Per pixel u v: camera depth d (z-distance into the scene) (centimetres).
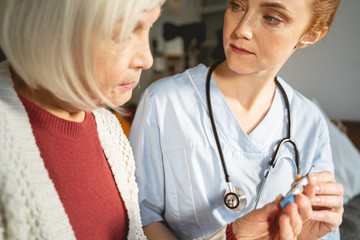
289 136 73
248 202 72
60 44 32
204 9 335
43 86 36
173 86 73
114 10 31
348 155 171
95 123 56
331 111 235
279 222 45
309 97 243
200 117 71
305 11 54
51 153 42
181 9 357
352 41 217
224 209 72
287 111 75
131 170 61
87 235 45
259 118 73
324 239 73
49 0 30
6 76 39
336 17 221
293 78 248
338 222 56
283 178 73
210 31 335
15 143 36
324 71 232
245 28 55
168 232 73
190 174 71
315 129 76
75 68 34
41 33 31
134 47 38
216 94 71
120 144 61
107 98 40
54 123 42
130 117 141
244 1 55
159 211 77
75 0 31
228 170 70
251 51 57
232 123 70
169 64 379
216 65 73
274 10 53
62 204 41
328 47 227
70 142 45
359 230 131
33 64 33
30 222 36
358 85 219
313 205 55
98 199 49
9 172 34
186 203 72
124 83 41
